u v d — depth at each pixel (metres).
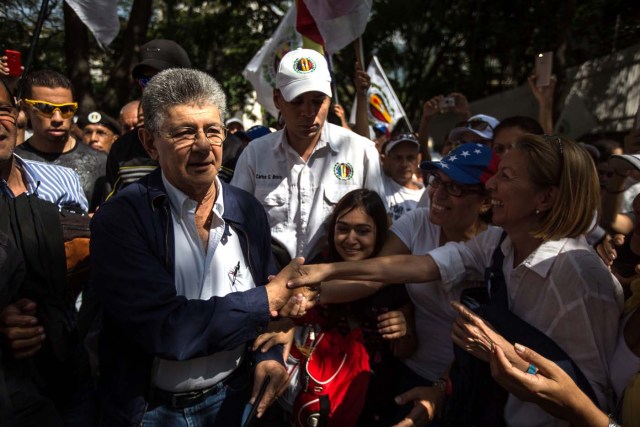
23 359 1.93
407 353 2.64
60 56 11.68
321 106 2.99
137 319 1.84
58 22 8.69
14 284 1.85
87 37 7.84
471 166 2.48
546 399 1.82
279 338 2.22
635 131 2.77
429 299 2.57
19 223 1.93
